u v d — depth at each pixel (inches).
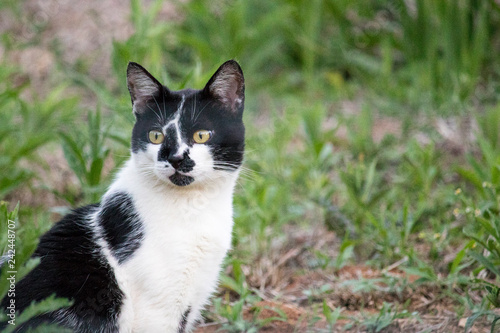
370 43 436.1
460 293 214.2
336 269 243.1
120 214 180.2
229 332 205.5
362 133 333.1
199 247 178.9
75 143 241.4
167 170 176.7
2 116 292.8
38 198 288.8
